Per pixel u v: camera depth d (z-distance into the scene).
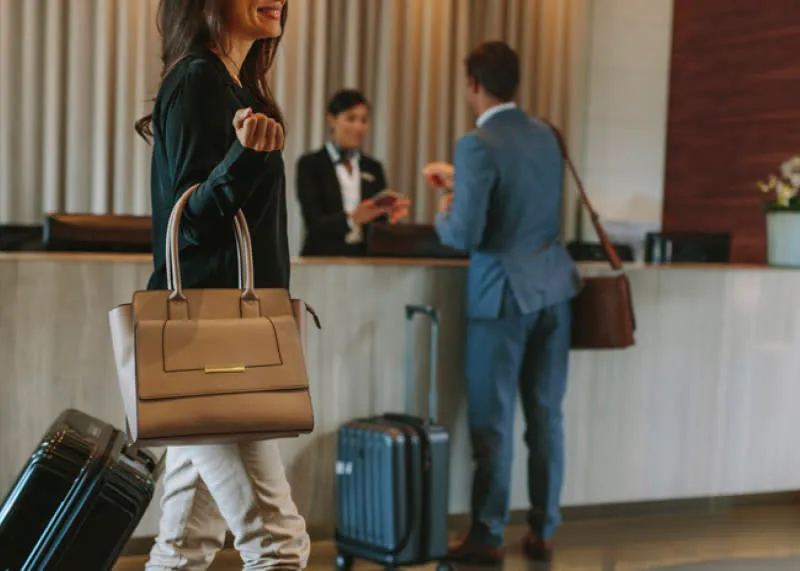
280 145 1.59
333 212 5.04
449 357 3.52
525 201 3.25
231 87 1.75
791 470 4.06
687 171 6.51
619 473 3.82
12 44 5.43
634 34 6.68
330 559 3.34
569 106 6.60
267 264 1.79
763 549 3.64
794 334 4.03
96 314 3.04
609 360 3.78
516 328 3.29
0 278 2.95
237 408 1.58
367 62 6.16
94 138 5.62
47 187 5.54
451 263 3.53
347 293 3.36
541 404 3.39
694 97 6.46
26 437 2.99
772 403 4.01
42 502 1.75
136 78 5.62
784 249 4.15
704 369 3.90
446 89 6.30
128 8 5.59
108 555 1.79
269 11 1.83
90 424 2.00
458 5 6.32
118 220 3.47
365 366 3.40
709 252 4.56
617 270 3.73
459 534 3.62
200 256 1.75
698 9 6.41
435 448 3.13
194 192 1.64
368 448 3.12
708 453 3.94
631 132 6.70
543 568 3.36
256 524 1.82
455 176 3.25
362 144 6.21
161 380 1.56
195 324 1.61
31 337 2.98
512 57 3.29
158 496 3.13
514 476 3.67
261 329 1.65
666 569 3.38
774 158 5.92
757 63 6.02
